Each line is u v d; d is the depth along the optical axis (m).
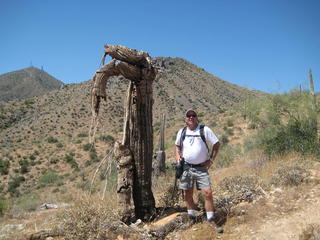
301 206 5.17
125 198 5.18
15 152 53.22
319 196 5.48
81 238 4.48
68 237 4.54
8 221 8.84
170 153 21.88
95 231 4.54
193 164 4.87
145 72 5.30
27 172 42.28
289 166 6.95
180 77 108.25
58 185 28.27
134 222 5.23
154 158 13.45
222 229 4.62
